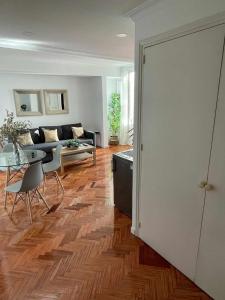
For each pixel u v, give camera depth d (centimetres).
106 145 713
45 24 231
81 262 227
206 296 188
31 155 378
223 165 157
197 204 181
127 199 304
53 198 366
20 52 403
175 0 169
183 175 189
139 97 222
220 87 150
